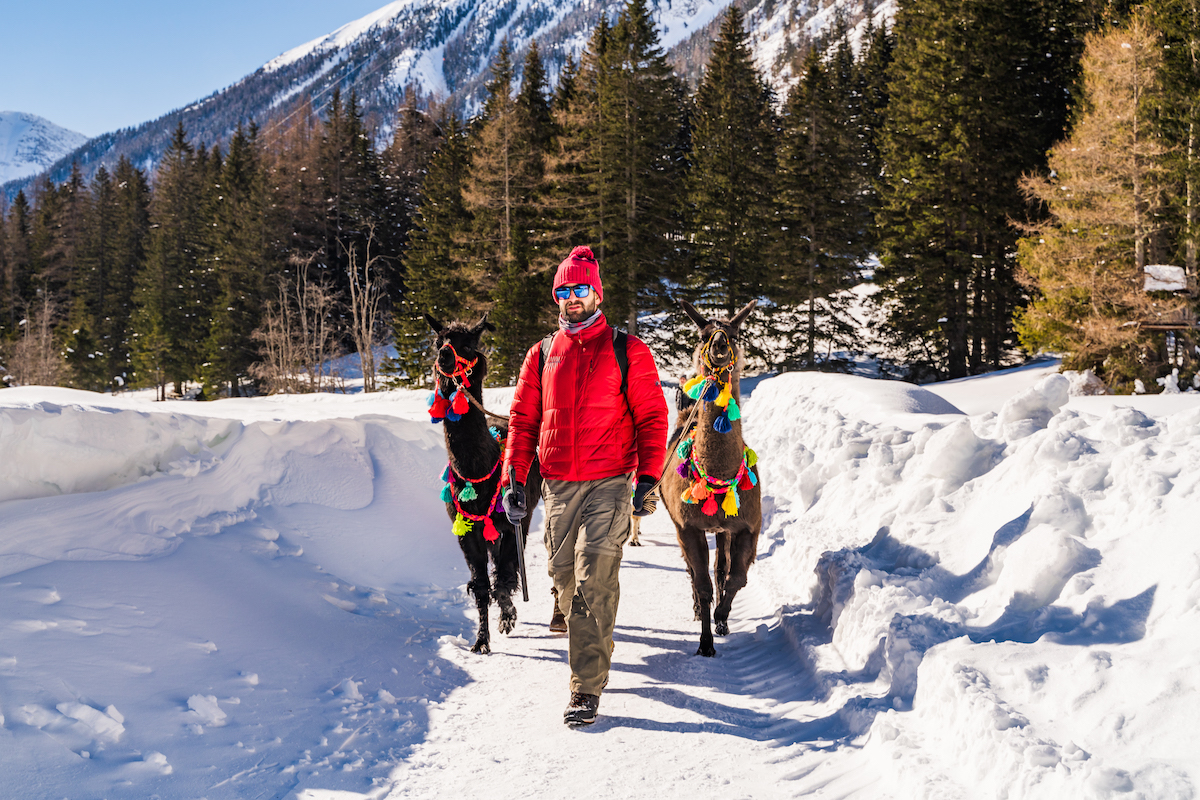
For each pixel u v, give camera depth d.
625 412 4.34
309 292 57.03
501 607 5.60
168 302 70.25
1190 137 22.48
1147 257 24.56
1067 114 34.09
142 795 2.96
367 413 10.03
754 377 38.25
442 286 46.44
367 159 72.31
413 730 3.88
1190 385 22.69
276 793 3.17
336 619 5.28
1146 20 23.28
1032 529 4.26
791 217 39.72
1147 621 3.14
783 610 5.57
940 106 34.28
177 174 77.75
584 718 3.94
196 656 4.12
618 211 38.09
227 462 6.73
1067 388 6.18
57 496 5.26
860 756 3.35
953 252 33.19
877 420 9.27
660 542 8.78
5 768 2.85
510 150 42.41
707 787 3.26
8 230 95.38
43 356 58.53
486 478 5.27
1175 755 2.38
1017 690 3.12
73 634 3.84
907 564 5.16
